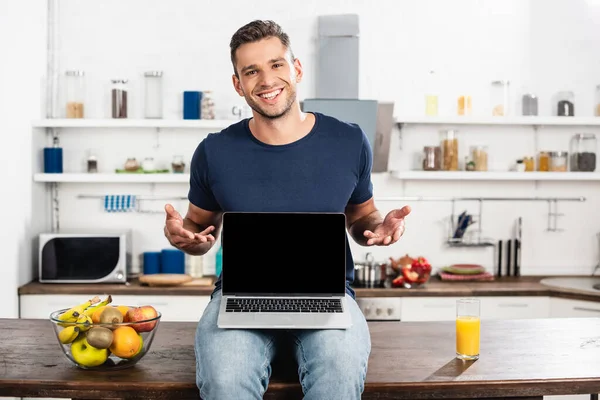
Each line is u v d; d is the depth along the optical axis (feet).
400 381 6.20
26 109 13.55
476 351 6.85
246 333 6.26
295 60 7.29
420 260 13.61
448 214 15.11
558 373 6.41
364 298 13.07
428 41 14.96
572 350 7.13
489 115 14.88
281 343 7.09
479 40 15.01
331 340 6.11
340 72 14.15
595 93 14.78
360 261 14.35
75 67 14.75
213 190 7.27
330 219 6.83
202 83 14.88
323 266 6.79
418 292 13.07
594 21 15.08
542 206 15.20
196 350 6.23
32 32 13.80
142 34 14.80
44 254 13.46
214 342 6.12
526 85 15.06
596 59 15.11
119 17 14.76
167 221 6.68
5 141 12.46
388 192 15.02
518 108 14.85
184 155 14.99
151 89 14.25
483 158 14.47
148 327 6.57
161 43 14.83
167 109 14.89
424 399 6.18
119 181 14.03
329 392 5.74
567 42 15.07
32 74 13.84
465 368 6.57
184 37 14.84
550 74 15.10
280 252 6.79
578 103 15.14
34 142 14.01
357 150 7.23
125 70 14.80
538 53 15.06
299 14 14.83
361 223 7.84
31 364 6.57
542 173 14.21
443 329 8.08
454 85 15.01
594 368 6.56
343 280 6.77
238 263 6.77
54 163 14.21
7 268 12.62
